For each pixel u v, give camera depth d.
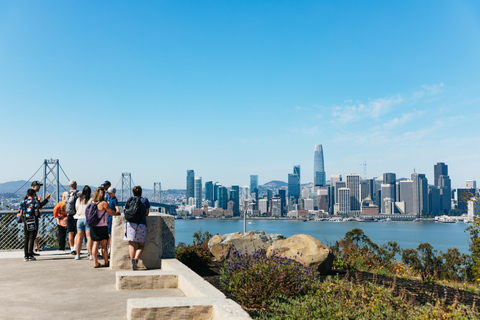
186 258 10.69
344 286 7.01
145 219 9.12
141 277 7.20
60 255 11.51
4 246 12.48
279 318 5.43
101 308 5.86
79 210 10.77
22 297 6.49
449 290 11.19
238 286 6.83
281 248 11.19
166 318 4.95
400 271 16.20
